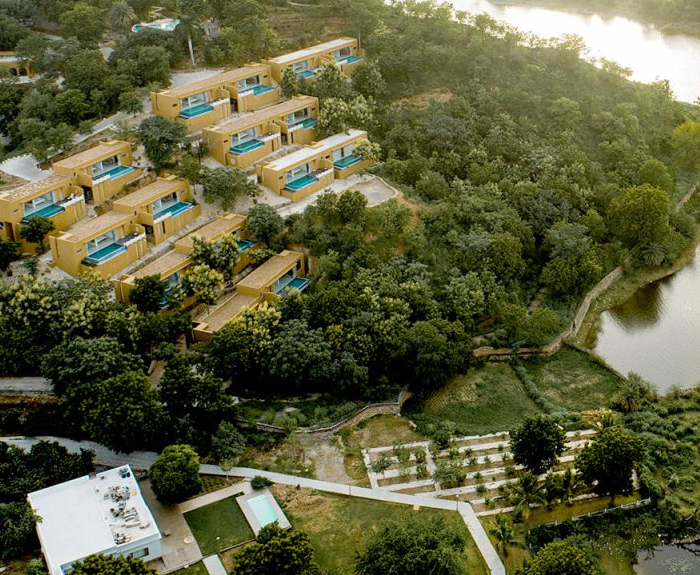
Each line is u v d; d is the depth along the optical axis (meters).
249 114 157.88
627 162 175.00
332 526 95.25
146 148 141.50
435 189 148.75
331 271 128.62
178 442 101.56
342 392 113.31
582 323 141.75
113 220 127.75
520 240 144.12
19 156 147.88
